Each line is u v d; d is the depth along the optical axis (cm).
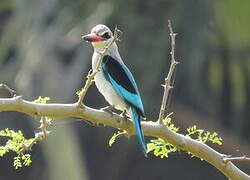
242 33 1806
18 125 1875
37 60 1817
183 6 1820
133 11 1836
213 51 1889
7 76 1848
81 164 1786
